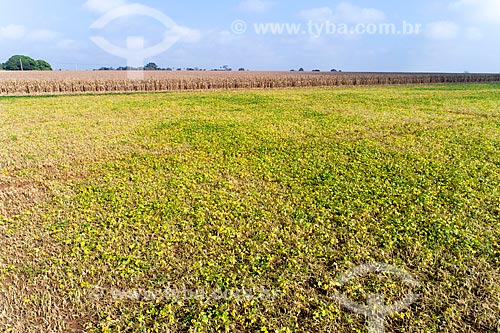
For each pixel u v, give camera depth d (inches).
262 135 551.5
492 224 269.1
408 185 345.7
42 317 178.2
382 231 258.2
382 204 304.2
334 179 363.3
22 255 229.0
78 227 262.2
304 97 1131.3
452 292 197.2
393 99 1071.6
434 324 175.9
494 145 493.0
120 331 170.4
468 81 2228.1
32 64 3265.3
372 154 452.8
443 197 317.7
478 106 897.5
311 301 191.6
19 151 452.4
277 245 240.1
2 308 183.3
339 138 542.0
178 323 176.2
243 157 438.6
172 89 1429.6
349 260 225.1
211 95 1184.8
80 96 1114.7
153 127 608.4
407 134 567.2
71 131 569.3
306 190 334.3
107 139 520.1
